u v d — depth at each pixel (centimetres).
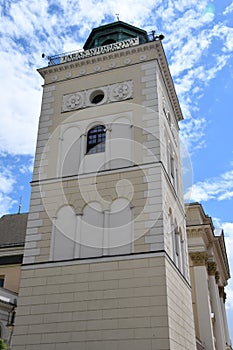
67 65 2945
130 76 2742
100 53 2900
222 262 5391
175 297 2180
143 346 1883
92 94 2788
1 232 4375
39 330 2083
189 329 2416
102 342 1953
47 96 2902
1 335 3152
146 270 2061
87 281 2131
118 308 2009
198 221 4206
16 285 3744
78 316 2052
